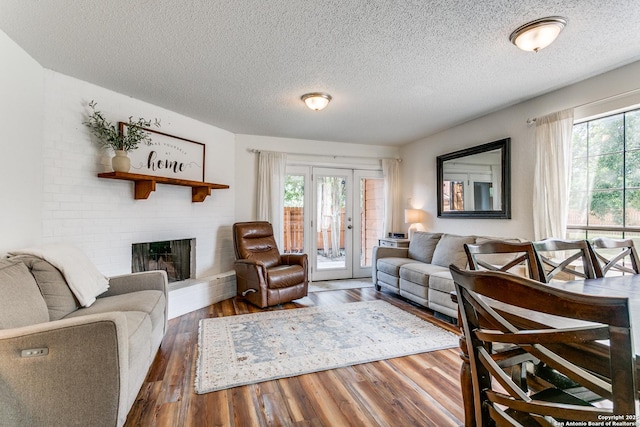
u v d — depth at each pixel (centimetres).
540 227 308
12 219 210
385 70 258
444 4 175
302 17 187
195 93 308
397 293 399
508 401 81
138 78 272
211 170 416
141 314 190
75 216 269
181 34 205
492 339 81
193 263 389
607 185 274
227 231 440
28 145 228
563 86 293
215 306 366
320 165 520
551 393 111
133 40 212
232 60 241
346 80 278
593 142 284
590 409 63
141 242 324
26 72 226
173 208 361
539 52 229
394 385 197
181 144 370
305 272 395
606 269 192
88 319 132
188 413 167
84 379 129
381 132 460
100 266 287
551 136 298
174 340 264
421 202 500
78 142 271
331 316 328
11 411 123
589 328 60
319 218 522
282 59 239
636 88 244
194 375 206
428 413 169
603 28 199
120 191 305
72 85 267
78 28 198
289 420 163
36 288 169
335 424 160
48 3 173
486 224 380
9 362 123
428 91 303
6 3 172
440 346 254
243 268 377
